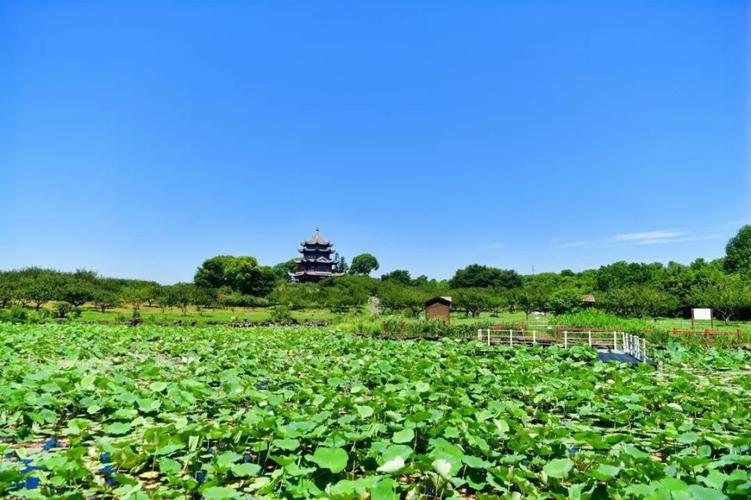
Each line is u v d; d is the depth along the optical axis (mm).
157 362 15508
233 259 64375
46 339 19312
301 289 63969
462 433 6340
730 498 4359
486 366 14672
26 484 5469
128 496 4695
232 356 16391
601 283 66500
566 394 9680
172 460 5562
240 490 5344
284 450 6223
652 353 17891
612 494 4695
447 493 5215
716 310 39906
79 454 5465
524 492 5055
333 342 21312
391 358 15852
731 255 62219
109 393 8961
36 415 7344
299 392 9047
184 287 49719
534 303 50969
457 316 49906
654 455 6578
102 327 26312
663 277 57562
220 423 7285
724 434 7215
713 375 13969
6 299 36656
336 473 5449
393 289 57812
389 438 6766
